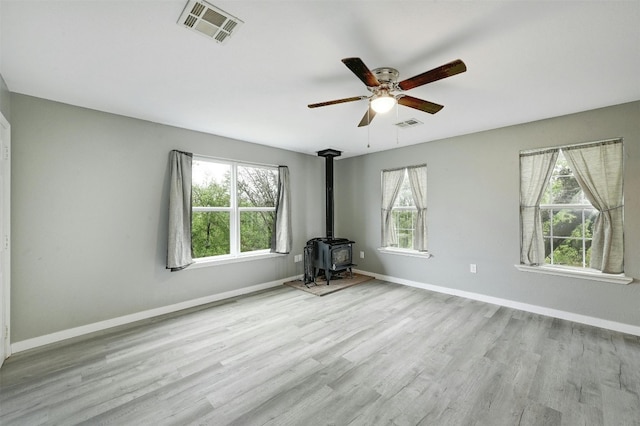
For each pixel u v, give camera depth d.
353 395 1.91
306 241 5.20
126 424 1.66
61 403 1.84
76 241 2.84
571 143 3.12
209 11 1.51
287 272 4.87
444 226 4.20
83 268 2.88
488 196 3.75
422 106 2.26
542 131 3.31
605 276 2.89
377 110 2.15
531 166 3.41
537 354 2.43
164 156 3.45
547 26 1.63
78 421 1.69
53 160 2.71
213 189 4.02
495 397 1.88
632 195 2.79
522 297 3.49
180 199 3.47
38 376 2.14
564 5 1.46
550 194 3.35
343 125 3.51
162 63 2.05
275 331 2.92
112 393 1.94
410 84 1.91
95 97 2.64
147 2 1.44
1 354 2.29
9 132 2.42
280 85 2.40
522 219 3.50
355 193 5.46
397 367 2.24
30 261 2.59
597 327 2.96
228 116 3.17
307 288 4.41
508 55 1.94
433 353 2.46
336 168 5.79
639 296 2.76
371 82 1.89
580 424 1.65
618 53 1.91
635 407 1.78
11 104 2.49
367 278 5.03
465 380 2.07
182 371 2.20
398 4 1.46
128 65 2.07
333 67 2.11
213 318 3.27
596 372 2.15
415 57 1.97
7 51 1.87
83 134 2.88
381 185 5.03
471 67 2.11
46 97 2.63
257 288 4.41
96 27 1.63
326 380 2.08
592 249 3.04
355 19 1.58
